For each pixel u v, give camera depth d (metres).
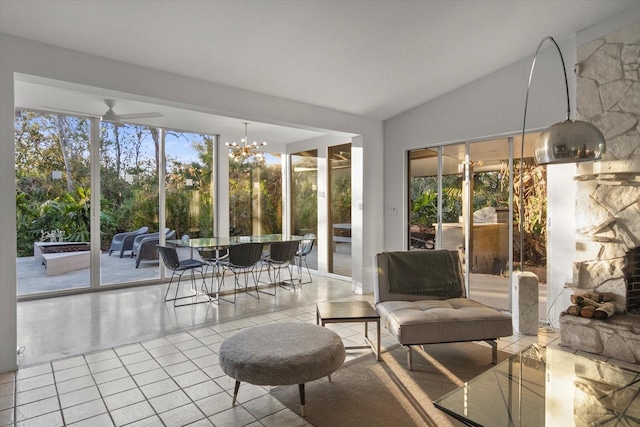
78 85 3.40
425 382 2.91
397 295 3.83
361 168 5.81
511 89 4.55
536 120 4.35
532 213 6.59
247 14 3.08
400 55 4.04
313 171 7.47
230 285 6.32
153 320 4.39
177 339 3.79
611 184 3.63
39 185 5.41
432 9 3.30
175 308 4.90
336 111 5.42
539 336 3.95
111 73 3.52
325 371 2.46
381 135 6.06
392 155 5.96
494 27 3.69
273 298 5.48
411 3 3.18
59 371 3.07
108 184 6.00
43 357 3.34
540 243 6.58
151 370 3.09
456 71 4.57
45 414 2.46
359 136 5.84
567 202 4.16
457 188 5.23
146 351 3.49
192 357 3.36
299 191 7.89
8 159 3.05
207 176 7.09
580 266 3.83
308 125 5.09
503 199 4.77
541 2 3.36
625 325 3.29
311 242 6.82
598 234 3.74
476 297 5.05
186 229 6.84
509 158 4.71
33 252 5.38
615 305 3.62
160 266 6.52
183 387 2.81
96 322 4.31
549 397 2.15
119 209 6.11
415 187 5.75
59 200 5.56
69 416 2.44
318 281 6.70
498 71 4.67
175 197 6.71
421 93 5.12
